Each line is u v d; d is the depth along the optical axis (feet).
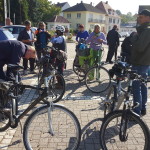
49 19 194.70
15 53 13.04
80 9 206.80
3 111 12.01
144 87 14.92
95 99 18.89
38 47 27.04
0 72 13.10
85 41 25.82
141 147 10.20
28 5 170.19
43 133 10.80
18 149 11.43
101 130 10.65
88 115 15.56
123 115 10.08
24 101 17.75
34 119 10.56
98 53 23.12
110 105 12.99
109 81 20.17
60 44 21.27
